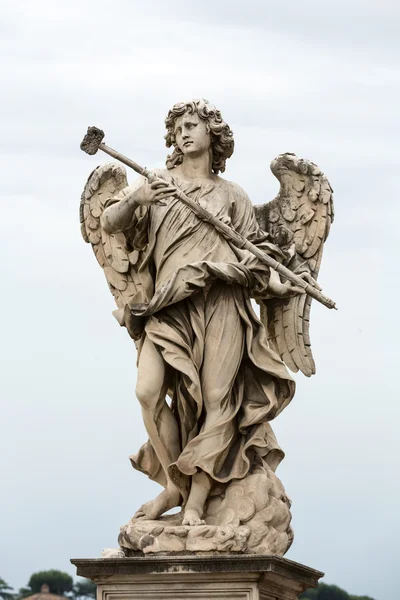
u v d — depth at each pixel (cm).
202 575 1287
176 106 1396
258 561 1279
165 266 1365
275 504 1348
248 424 1364
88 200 1440
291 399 1386
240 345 1368
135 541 1330
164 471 1372
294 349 1437
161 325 1351
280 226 1448
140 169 1348
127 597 1302
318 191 1437
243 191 1414
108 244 1438
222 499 1357
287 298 1420
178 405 1370
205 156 1402
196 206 1355
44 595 3706
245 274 1358
